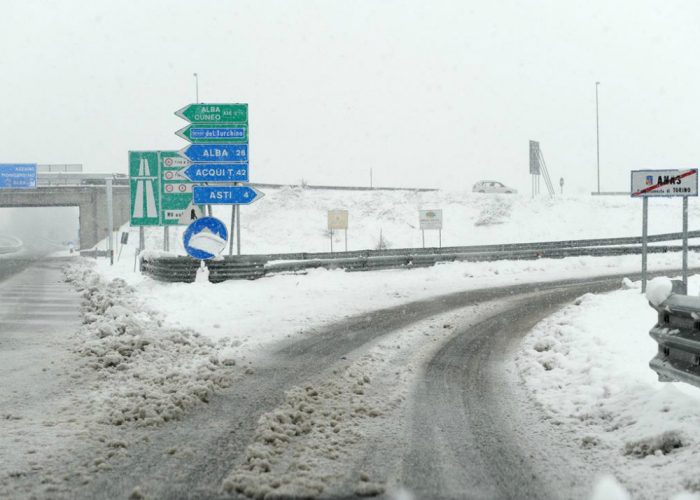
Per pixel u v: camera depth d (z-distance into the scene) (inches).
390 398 302.7
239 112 842.8
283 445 231.9
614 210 1914.4
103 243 2389.3
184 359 395.2
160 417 264.7
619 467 206.4
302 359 397.1
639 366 321.1
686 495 172.1
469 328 510.9
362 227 2033.7
